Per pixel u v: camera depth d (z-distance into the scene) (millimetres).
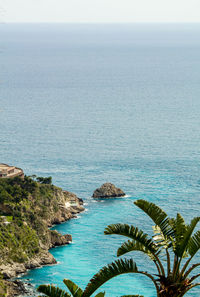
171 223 31562
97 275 30000
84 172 172250
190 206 137875
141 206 31484
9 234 101750
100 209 133750
